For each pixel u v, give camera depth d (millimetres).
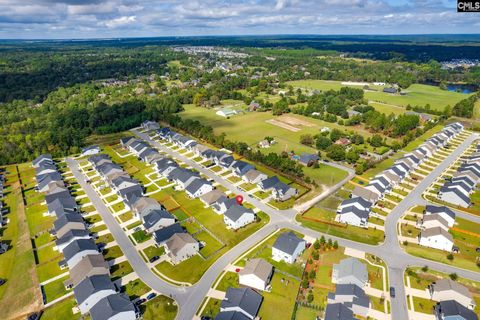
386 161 141875
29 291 75188
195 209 106375
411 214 101438
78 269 77438
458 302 68625
